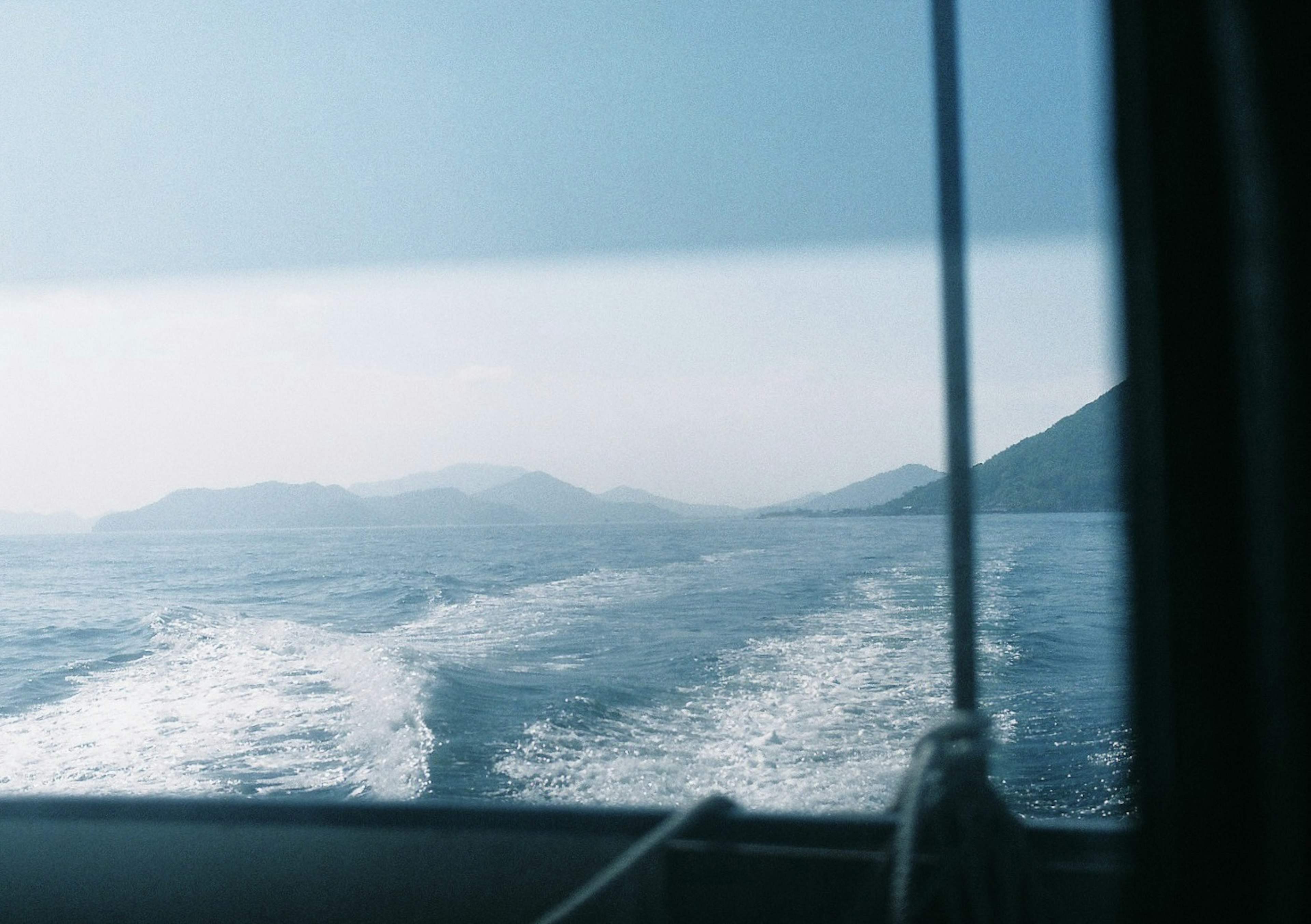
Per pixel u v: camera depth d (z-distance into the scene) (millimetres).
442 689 8836
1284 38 923
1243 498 1006
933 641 11008
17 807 1696
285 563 44500
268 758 7141
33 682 11914
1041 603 15477
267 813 1644
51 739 8102
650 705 8164
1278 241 912
